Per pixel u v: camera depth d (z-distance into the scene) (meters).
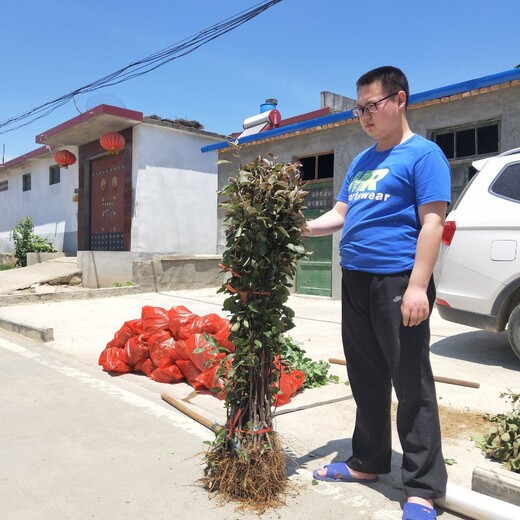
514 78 7.50
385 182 2.64
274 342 2.81
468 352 6.04
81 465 3.20
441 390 4.66
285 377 4.43
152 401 4.47
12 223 21.52
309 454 3.40
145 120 13.97
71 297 11.49
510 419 3.32
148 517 2.63
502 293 5.17
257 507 2.71
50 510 2.69
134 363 5.38
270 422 2.86
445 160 2.61
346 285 2.82
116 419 4.00
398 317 2.60
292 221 2.78
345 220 2.85
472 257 5.36
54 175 18.81
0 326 8.16
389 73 2.66
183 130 14.84
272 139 11.30
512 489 2.62
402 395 2.61
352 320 2.82
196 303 11.01
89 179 16.66
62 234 18.05
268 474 2.78
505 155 5.46
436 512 2.67
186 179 15.12
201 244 15.50
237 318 2.84
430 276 2.55
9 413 4.11
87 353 6.36
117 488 2.92
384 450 2.94
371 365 2.84
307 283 11.30
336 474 3.01
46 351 6.47
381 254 2.63
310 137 10.77
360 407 2.92
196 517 2.63
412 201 2.61
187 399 4.46
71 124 14.43
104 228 16.00
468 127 8.41
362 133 9.94
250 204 2.68
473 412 4.11
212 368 4.61
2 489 2.90
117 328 8.02
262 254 2.66
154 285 13.11
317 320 8.32
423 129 8.77
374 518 2.63
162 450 3.42
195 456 3.21
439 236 2.52
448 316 5.60
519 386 4.76
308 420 3.99
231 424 2.85
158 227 14.59
